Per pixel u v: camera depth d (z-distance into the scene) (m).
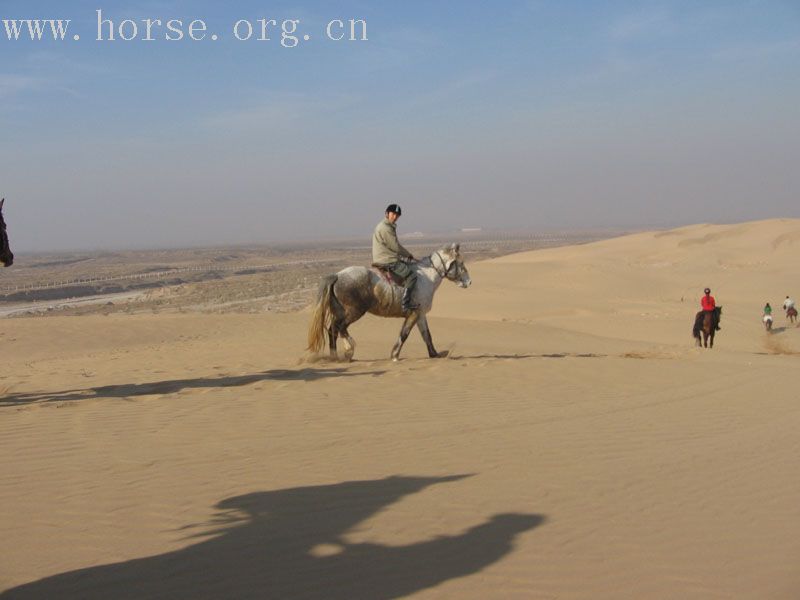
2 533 5.74
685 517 6.30
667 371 15.61
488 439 9.03
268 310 54.53
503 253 145.25
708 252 72.44
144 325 30.59
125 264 165.75
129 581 4.91
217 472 7.41
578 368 15.60
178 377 14.16
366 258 161.88
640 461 8.11
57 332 28.78
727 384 14.15
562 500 6.70
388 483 7.12
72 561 5.23
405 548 5.54
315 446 8.52
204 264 152.12
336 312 16.06
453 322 33.50
